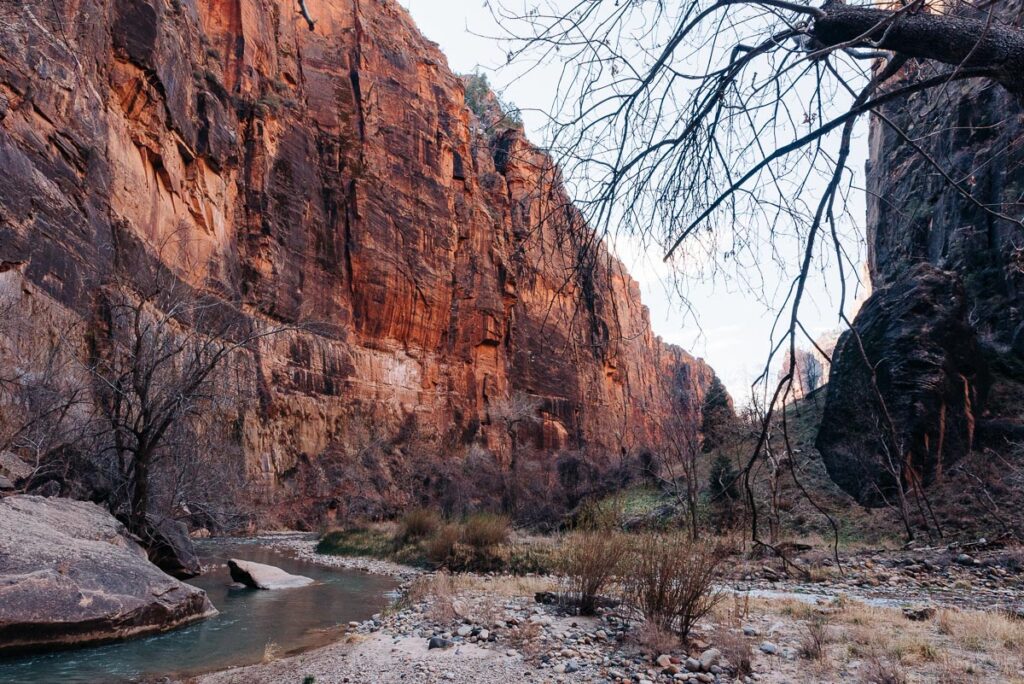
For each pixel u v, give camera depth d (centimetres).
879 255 2852
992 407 2288
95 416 1534
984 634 733
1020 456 2059
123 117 3228
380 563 2164
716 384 3052
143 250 3036
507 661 681
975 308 2575
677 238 309
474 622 895
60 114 2388
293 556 2448
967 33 247
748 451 2500
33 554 873
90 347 2066
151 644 858
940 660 621
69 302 2142
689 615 722
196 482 1992
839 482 2230
